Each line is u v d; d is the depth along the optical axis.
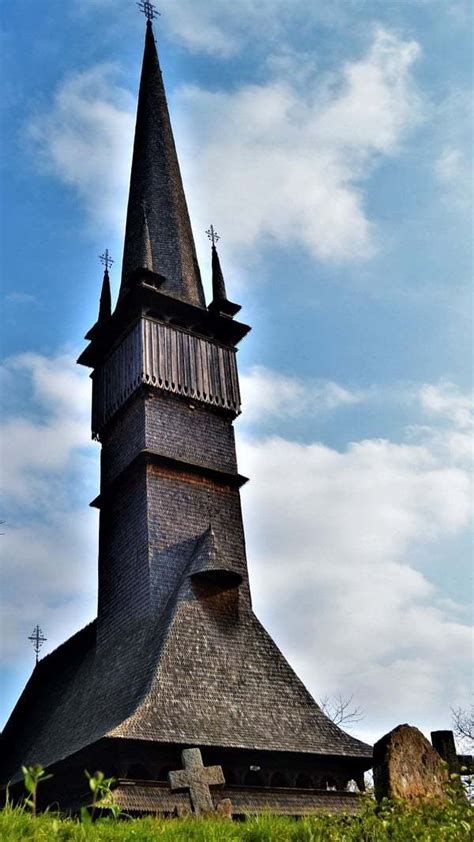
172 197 45.97
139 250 41.19
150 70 51.72
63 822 12.50
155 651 30.61
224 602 33.38
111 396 39.78
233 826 13.71
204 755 27.86
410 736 15.39
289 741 29.59
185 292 42.19
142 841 12.45
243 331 41.94
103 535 38.31
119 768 26.39
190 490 36.66
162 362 38.22
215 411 39.34
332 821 13.38
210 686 30.00
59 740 33.25
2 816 12.20
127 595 35.03
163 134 48.69
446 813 12.54
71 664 40.19
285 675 32.38
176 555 34.72
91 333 41.84
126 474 37.34
